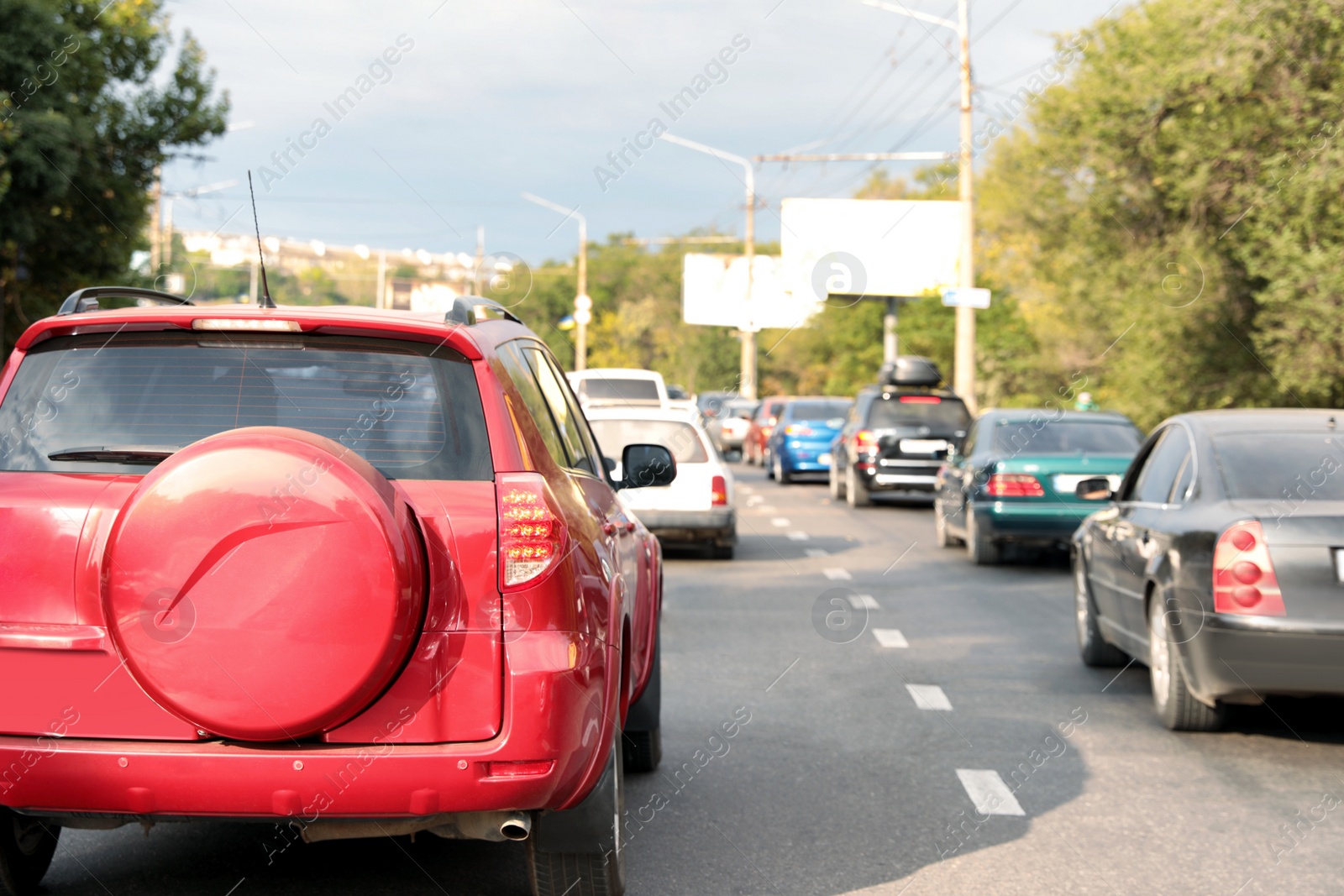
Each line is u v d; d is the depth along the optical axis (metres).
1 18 20.78
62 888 4.70
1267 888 4.88
